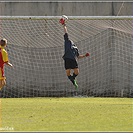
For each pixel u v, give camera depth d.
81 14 63.75
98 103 47.72
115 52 62.31
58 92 62.16
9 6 64.00
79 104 46.19
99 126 32.50
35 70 62.31
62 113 38.88
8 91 61.91
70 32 62.00
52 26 62.38
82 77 62.16
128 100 53.38
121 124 33.34
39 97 60.22
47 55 62.47
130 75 62.16
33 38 62.62
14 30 62.59
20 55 62.44
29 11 63.91
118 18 56.25
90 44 62.28
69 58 48.19
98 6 63.88
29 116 37.16
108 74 62.22
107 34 62.28
